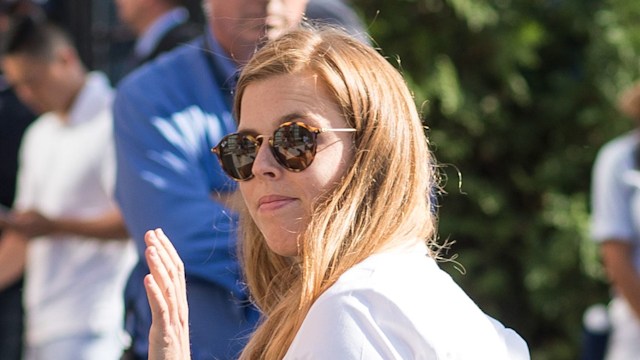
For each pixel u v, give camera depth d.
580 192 24.53
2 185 17.48
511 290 24.48
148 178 10.21
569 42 25.02
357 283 5.97
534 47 24.89
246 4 10.01
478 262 24.27
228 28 10.17
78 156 15.70
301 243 6.44
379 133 6.43
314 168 6.38
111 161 15.55
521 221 24.48
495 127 24.62
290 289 6.73
